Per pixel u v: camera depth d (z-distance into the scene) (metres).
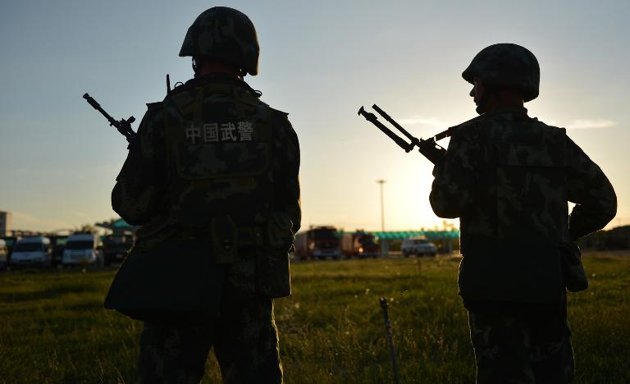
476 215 3.25
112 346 7.77
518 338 3.15
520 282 3.10
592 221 3.47
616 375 5.41
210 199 2.86
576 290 3.31
